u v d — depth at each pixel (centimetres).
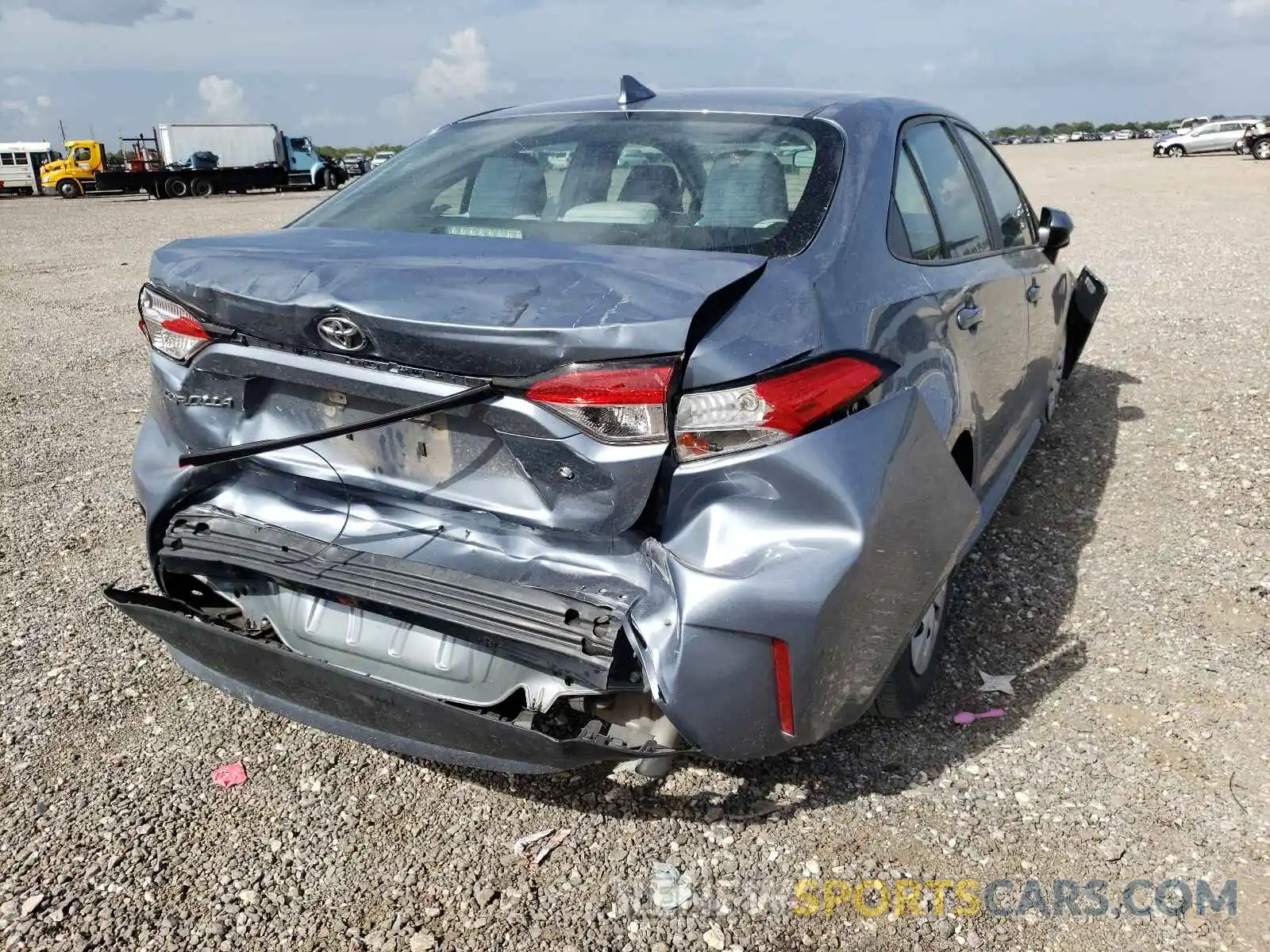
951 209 350
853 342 236
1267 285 1011
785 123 300
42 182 4228
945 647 339
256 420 256
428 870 252
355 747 302
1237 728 301
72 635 365
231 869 252
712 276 220
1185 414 586
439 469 234
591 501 215
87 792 280
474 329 207
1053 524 450
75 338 942
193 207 3106
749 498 213
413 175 321
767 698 216
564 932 232
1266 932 229
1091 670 334
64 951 226
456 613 224
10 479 537
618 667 218
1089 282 592
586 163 294
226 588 274
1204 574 396
